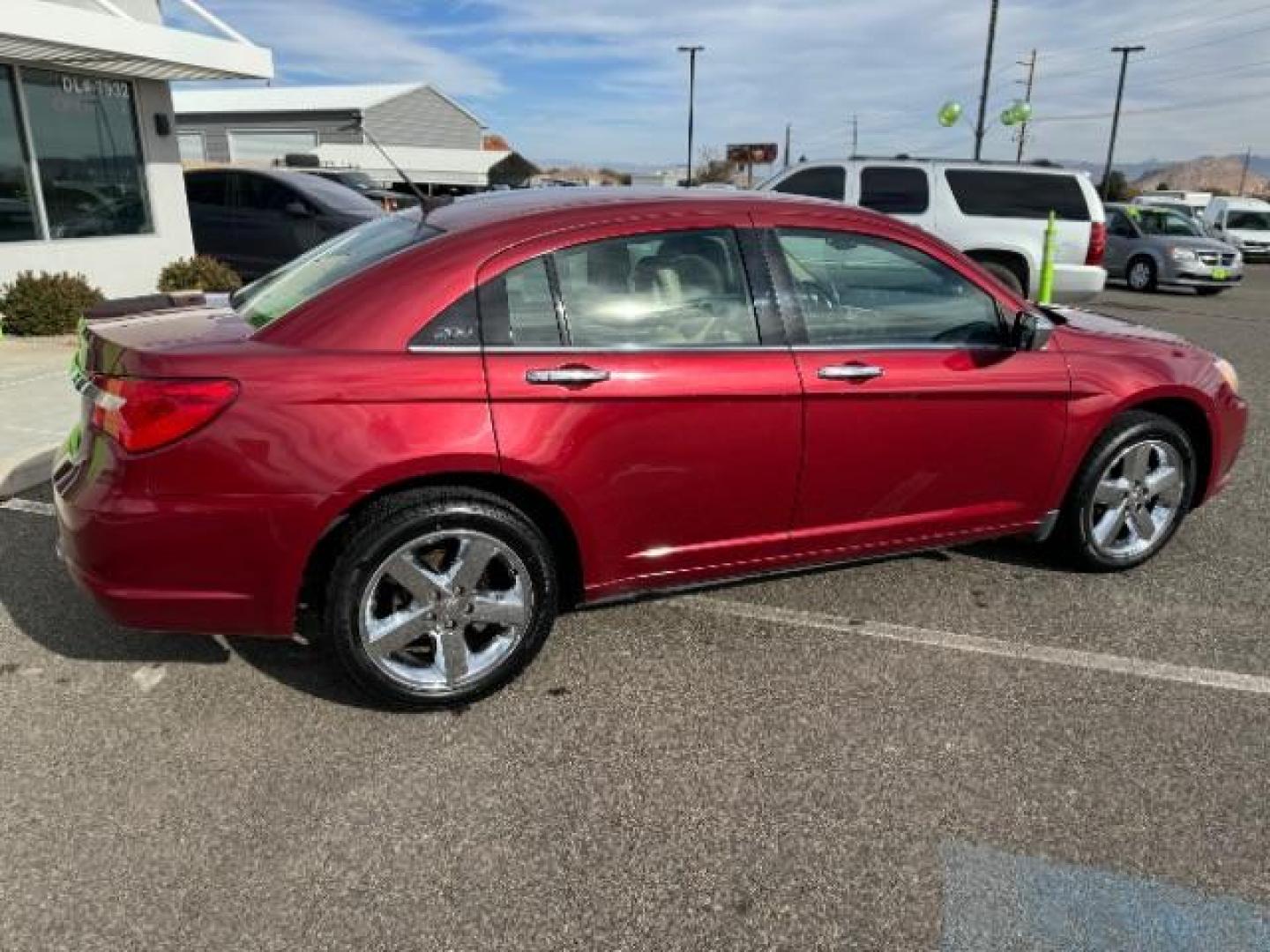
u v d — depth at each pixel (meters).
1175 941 2.29
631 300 3.21
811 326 3.46
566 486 3.11
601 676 3.43
